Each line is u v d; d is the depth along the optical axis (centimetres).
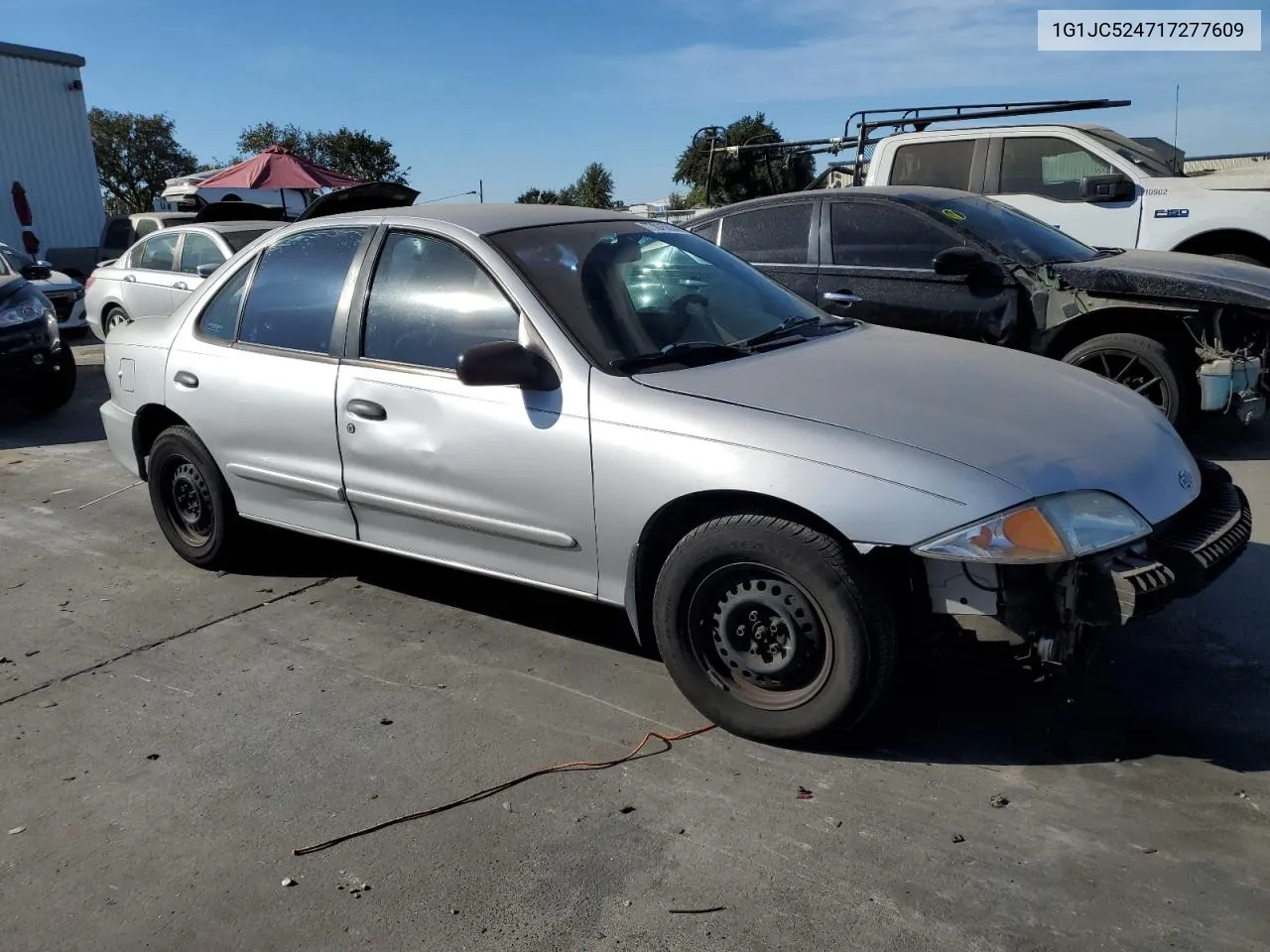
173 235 1138
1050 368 379
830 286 698
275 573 501
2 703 380
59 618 457
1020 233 676
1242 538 324
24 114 2141
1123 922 246
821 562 301
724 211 765
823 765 317
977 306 648
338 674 392
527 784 314
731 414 321
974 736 330
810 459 303
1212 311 594
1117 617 282
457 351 381
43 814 310
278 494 451
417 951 247
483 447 368
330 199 507
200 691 384
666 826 291
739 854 277
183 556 511
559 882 270
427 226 404
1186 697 349
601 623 430
